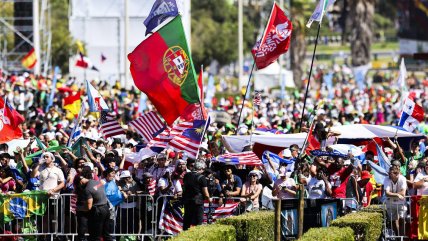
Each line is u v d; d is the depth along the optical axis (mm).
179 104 49469
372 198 52188
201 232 39312
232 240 41250
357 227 41375
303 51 176250
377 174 49875
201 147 52500
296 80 176000
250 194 47250
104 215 43875
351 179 47688
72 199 46375
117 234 46656
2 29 128125
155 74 49312
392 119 92812
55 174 46938
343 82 168375
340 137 56469
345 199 45594
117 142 53875
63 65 151000
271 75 135625
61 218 46406
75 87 90250
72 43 136625
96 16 119938
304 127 59219
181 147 48062
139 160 49688
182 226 47219
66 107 69500
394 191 45125
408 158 56500
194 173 45562
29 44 123375
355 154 52875
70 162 50219
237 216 43250
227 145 55469
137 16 118750
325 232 39031
